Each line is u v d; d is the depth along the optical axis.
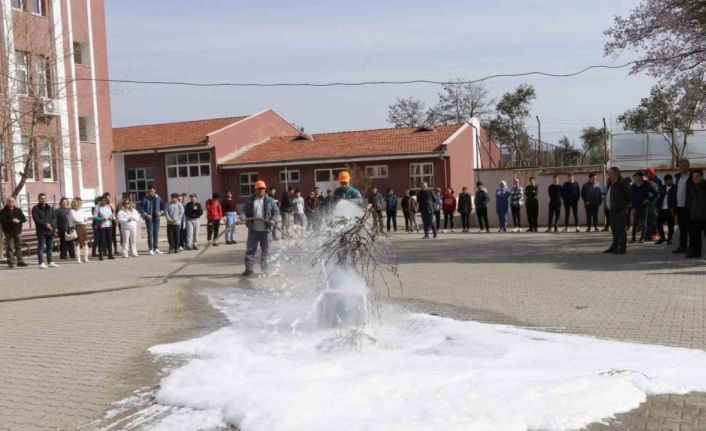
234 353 6.69
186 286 12.19
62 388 5.99
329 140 45.50
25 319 9.59
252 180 44.41
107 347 7.48
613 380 5.12
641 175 17.36
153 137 47.44
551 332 7.20
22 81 23.20
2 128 21.59
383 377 5.43
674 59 18.95
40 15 26.58
